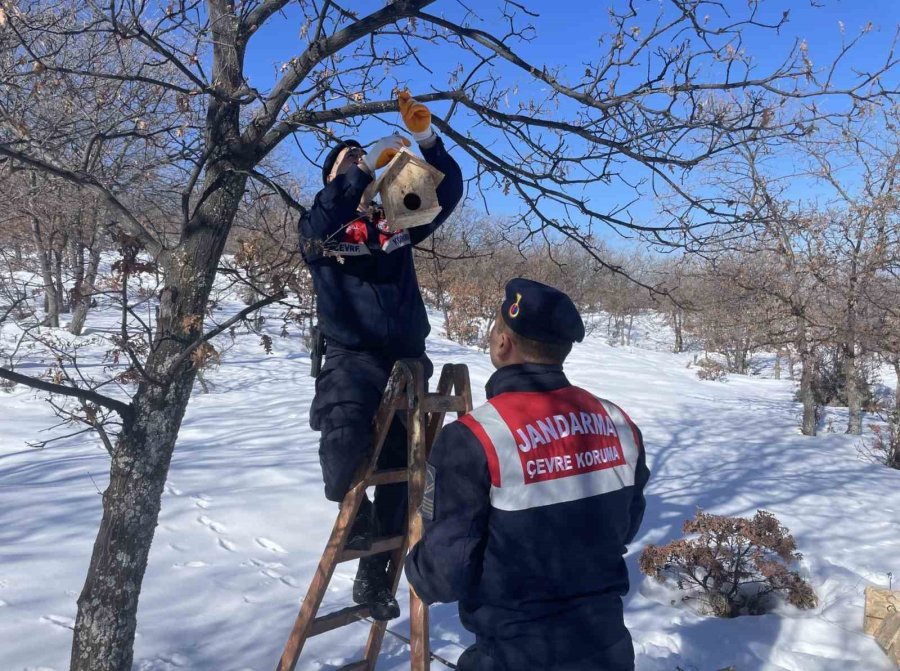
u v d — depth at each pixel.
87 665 2.95
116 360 2.88
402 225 2.68
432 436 3.16
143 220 3.62
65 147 3.36
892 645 5.08
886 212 12.88
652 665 4.64
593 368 23.03
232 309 12.89
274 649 4.30
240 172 2.80
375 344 2.91
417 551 2.12
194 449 9.50
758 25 3.31
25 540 5.81
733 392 21.22
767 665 4.85
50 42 3.11
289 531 6.52
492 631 2.07
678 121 3.46
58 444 9.77
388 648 4.34
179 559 5.66
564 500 2.08
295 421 11.63
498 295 21.98
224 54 3.03
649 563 6.33
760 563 6.14
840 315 13.82
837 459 12.84
